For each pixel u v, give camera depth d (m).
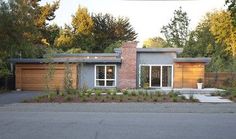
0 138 9.66
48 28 59.25
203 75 33.44
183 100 21.38
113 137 9.83
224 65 45.44
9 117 14.64
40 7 56.47
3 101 22.17
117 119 13.98
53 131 10.85
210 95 26.17
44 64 33.91
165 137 9.85
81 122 13.01
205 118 14.38
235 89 26.73
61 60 32.72
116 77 34.06
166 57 33.94
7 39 30.16
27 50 34.81
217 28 54.19
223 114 16.09
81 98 21.66
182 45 65.31
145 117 14.73
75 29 61.25
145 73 34.06
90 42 58.66
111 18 65.00
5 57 33.41
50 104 19.77
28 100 21.73
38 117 14.66
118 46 54.50
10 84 34.84
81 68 33.91
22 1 30.84
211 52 55.38
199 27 61.97
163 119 14.00
